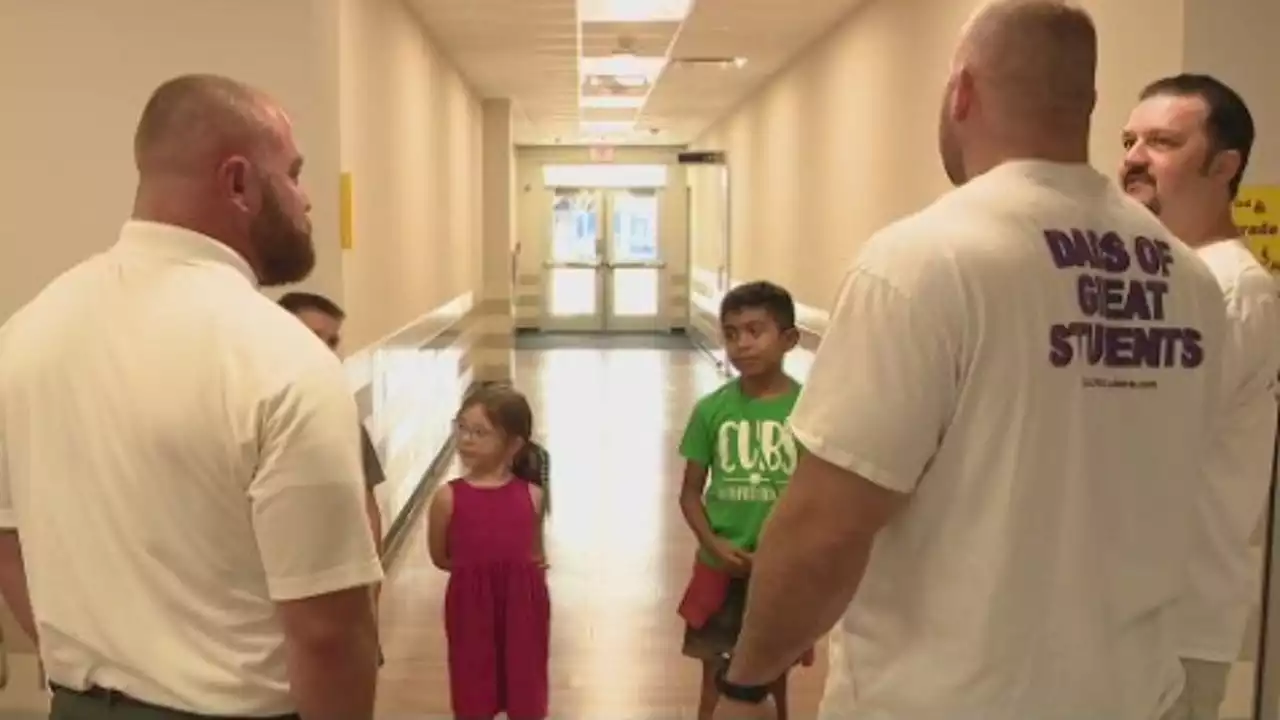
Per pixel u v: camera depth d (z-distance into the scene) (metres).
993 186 1.49
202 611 1.62
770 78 11.24
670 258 19.56
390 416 6.28
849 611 1.57
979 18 1.56
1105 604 1.47
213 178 1.68
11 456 1.72
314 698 1.64
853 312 1.45
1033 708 1.44
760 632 1.53
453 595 3.33
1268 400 1.95
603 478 7.99
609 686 4.34
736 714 3.46
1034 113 1.51
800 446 1.51
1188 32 3.33
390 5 6.33
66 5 3.71
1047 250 1.45
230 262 1.69
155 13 3.72
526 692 3.34
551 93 12.05
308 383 1.59
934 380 1.41
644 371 14.30
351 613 1.62
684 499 3.37
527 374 13.93
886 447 1.41
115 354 1.62
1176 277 1.55
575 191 19.44
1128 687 1.50
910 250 1.43
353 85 5.15
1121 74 3.85
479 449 3.38
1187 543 1.58
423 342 7.74
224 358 1.59
